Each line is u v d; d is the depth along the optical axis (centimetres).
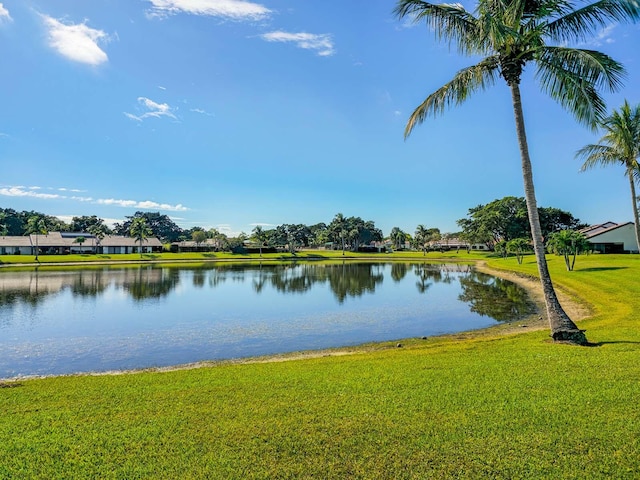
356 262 7975
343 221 12744
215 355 1348
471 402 639
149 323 1916
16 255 8162
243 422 585
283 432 549
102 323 1922
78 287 3525
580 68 1054
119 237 10675
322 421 582
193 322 1933
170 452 502
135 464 476
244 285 3709
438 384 738
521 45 1159
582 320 1559
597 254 5538
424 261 8150
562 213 8600
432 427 553
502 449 491
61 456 496
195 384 806
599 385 698
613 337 1142
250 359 1263
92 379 899
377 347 1386
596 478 429
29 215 12594
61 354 1376
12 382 900
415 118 1322
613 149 2608
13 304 2545
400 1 1187
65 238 10075
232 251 10425
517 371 806
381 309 2283
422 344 1387
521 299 2577
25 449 514
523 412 593
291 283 3875
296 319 1991
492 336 1459
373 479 439
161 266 6706
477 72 1252
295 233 14362
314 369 916
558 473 440
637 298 1966
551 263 4331
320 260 8744
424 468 457
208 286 3622
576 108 1084
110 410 654
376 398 672
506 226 8219
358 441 520
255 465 470
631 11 978
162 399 704
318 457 484
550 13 1130
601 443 498
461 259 8444
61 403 702
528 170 1202
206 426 574
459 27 1199
